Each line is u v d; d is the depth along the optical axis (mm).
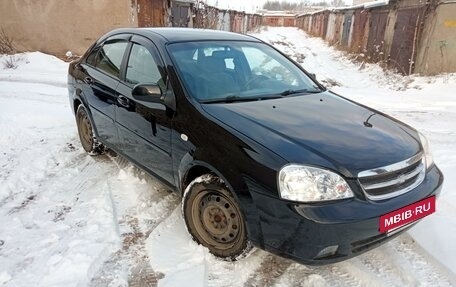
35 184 3943
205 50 3463
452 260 2705
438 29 11469
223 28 25641
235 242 2611
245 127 2568
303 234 2182
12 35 12711
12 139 5234
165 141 3061
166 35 3564
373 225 2232
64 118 6184
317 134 2562
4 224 3203
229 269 2646
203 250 2816
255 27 38688
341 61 18234
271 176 2262
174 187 3152
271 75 3609
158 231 3080
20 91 8070
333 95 3623
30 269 2633
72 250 2826
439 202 3537
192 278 2541
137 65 3582
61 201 3584
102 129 4188
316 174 2223
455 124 6586
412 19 12594
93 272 2602
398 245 2906
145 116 3260
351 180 2252
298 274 2609
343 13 22828
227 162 2479
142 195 3658
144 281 2525
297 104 3125
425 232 3049
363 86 11781
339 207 2186
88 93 4316
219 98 3033
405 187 2477
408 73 12555
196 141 2713
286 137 2475
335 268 2664
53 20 12648
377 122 2984
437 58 11625
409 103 8352
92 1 12539
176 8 16500
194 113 2799
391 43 14195
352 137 2592
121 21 12789
